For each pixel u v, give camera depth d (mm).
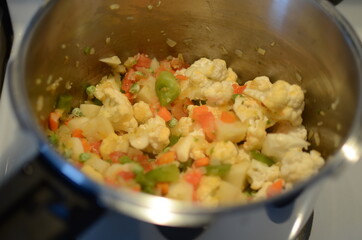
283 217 181
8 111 258
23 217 143
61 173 148
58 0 198
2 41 271
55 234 143
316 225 235
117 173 201
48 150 150
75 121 250
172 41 277
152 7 251
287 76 259
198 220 143
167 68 285
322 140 231
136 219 155
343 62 203
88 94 267
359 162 251
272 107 239
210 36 269
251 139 239
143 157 239
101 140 244
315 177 155
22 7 290
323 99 231
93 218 148
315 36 221
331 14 203
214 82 264
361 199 241
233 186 212
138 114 254
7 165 237
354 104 188
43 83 217
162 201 141
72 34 231
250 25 250
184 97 265
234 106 248
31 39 185
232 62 280
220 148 224
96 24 243
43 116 226
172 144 245
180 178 211
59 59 230
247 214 154
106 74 279
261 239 188
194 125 249
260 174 224
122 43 269
